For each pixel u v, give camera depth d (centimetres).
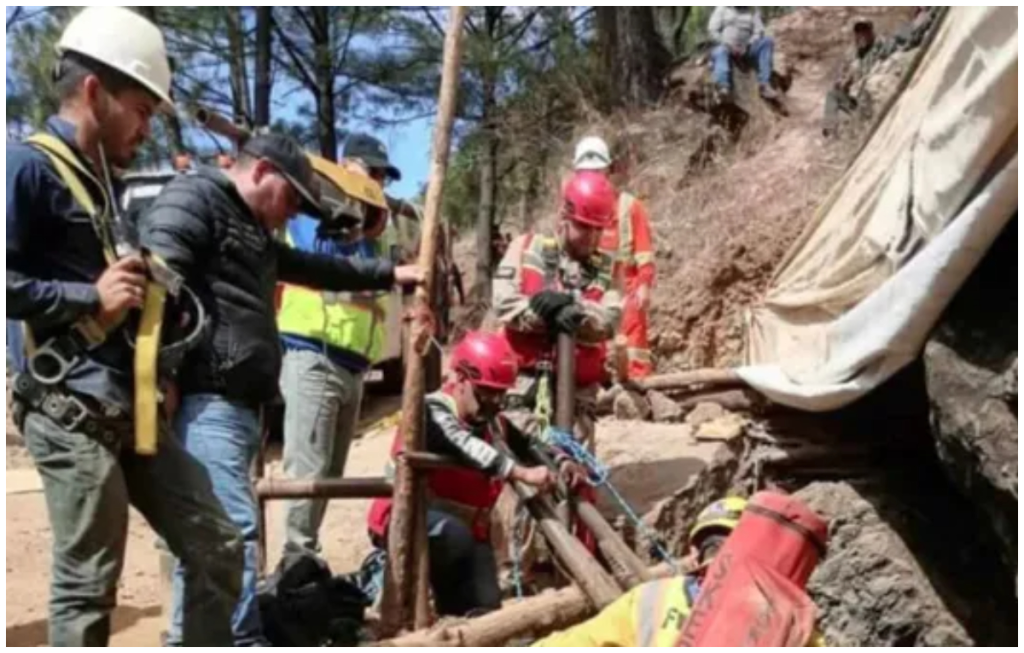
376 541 493
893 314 475
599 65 1734
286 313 529
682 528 623
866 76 1349
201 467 358
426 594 452
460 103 1780
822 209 691
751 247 1184
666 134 1514
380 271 452
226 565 356
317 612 441
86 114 334
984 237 409
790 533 301
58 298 318
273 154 390
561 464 504
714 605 294
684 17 2005
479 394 486
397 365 1177
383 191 544
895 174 539
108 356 332
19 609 555
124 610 542
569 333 545
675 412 761
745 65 1512
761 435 709
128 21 340
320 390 525
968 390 426
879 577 585
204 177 382
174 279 346
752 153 1434
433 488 493
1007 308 424
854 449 667
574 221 566
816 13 1770
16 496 776
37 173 322
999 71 379
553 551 484
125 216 348
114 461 334
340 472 548
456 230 1945
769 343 761
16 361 338
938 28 541
